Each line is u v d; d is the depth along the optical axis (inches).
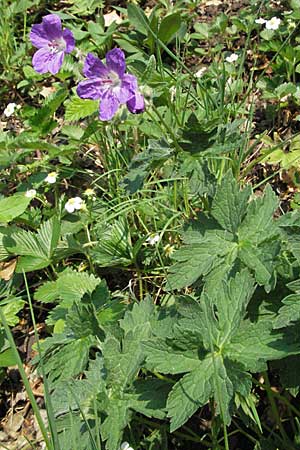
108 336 15.8
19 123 26.7
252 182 22.5
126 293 20.3
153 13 26.0
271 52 26.3
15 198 20.6
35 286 21.5
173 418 13.9
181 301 15.6
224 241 16.1
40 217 21.9
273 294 16.0
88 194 21.1
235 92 22.2
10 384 19.7
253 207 16.0
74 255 21.8
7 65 28.1
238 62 26.2
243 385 13.9
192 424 17.3
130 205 21.0
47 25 20.6
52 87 27.8
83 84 17.5
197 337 14.4
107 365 15.3
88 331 16.6
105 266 20.7
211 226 16.3
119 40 26.6
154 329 16.1
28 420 19.0
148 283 20.6
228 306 14.7
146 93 17.8
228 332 14.6
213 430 15.8
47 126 22.5
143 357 15.5
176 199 20.4
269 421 16.8
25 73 26.9
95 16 28.8
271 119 24.1
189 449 17.0
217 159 19.5
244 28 25.9
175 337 14.4
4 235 20.5
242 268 15.7
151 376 16.9
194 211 20.4
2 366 18.4
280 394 17.0
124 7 30.2
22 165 23.7
